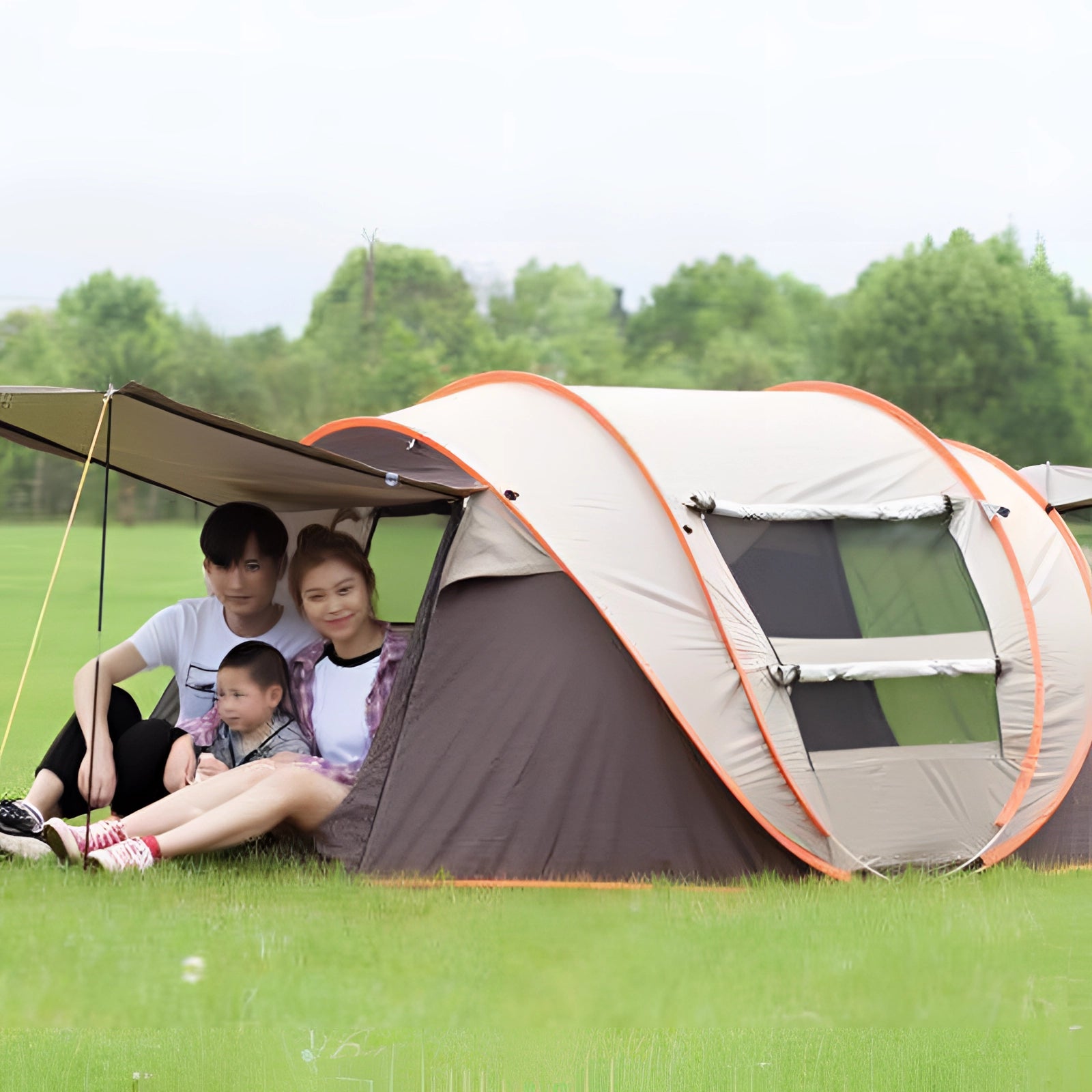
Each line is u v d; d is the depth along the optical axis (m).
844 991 5.21
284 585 7.99
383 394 70.81
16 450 54.22
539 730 7.02
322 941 5.69
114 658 7.79
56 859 6.68
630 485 7.40
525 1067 4.50
